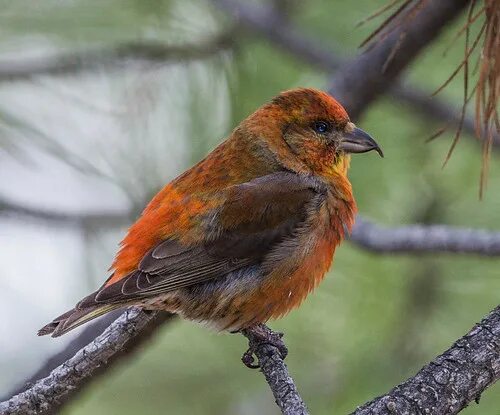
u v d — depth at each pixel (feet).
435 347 36.52
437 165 38.93
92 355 27.12
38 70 40.01
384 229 35.17
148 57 40.24
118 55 40.09
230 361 38.58
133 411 38.60
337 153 34.45
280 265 32.65
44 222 41.01
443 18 36.14
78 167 40.52
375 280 37.09
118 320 27.40
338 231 34.19
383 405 23.80
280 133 34.27
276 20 41.98
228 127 40.70
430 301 37.06
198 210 32.27
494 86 24.61
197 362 38.47
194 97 40.52
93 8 40.01
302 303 37.29
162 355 38.60
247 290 32.42
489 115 24.76
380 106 41.34
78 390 27.73
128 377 38.60
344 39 43.01
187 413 38.47
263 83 41.73
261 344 31.68
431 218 38.81
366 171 39.09
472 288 37.01
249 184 33.14
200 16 41.24
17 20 39.58
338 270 37.63
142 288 30.35
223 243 32.17
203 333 38.93
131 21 40.16
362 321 37.06
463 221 38.42
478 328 24.85
